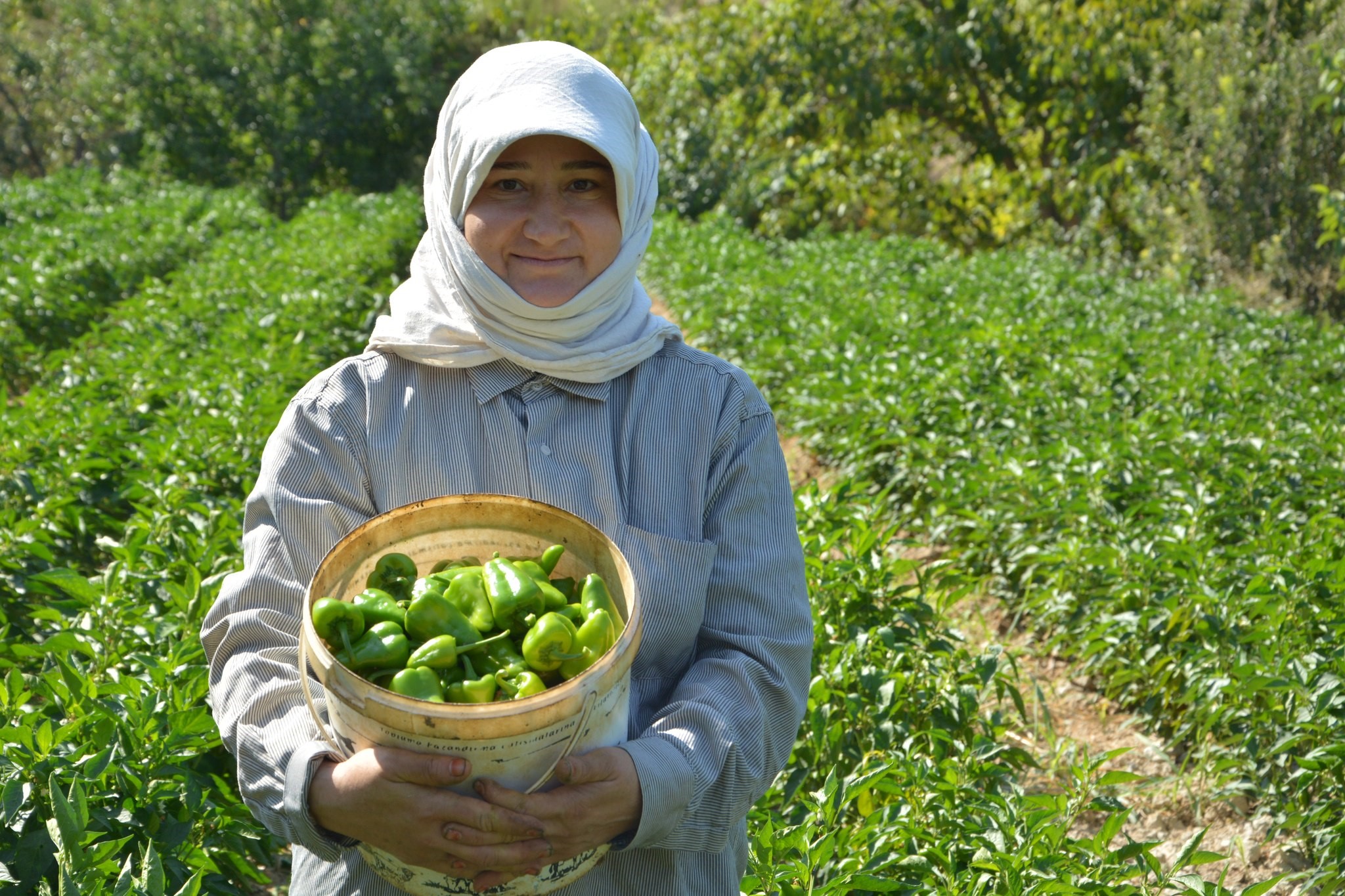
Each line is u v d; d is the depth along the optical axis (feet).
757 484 6.29
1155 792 14.82
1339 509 19.69
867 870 9.81
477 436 6.10
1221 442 21.61
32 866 8.77
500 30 108.06
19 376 32.89
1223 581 16.21
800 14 70.74
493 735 4.91
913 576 21.18
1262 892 10.18
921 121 72.59
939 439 23.21
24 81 101.76
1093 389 26.48
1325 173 45.78
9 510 15.66
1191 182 52.90
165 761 10.10
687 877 6.03
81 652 12.71
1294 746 13.48
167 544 15.64
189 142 96.94
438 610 5.43
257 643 5.82
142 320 31.73
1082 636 17.40
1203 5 60.70
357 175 103.04
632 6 90.89
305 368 25.63
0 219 54.90
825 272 43.06
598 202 5.96
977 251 54.29
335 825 5.22
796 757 12.89
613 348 6.11
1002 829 10.83
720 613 6.17
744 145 75.41
